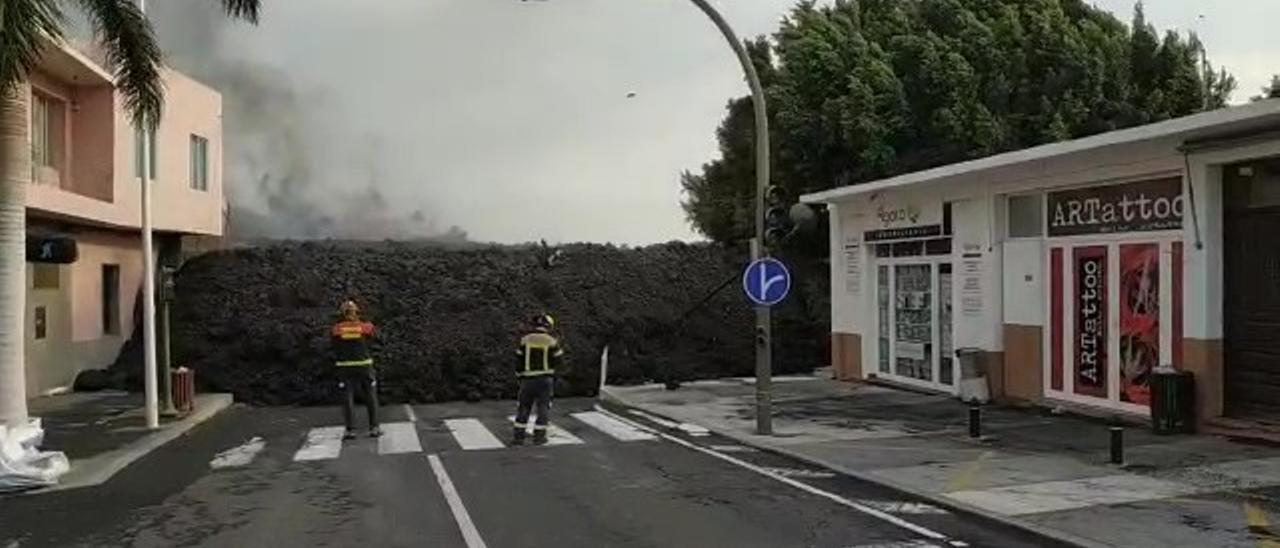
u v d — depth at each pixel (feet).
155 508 35.94
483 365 81.97
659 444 50.52
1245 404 45.27
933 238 67.05
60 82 74.69
